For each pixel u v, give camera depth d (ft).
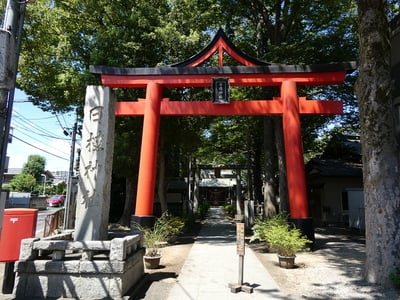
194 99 54.65
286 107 37.55
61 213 50.47
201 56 39.93
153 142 38.58
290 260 26.81
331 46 50.90
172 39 47.70
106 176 23.59
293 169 36.04
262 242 41.14
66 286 17.88
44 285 17.90
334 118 62.08
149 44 49.06
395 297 18.84
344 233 51.98
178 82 39.32
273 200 52.03
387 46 23.77
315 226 65.16
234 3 49.93
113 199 74.69
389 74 23.54
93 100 24.43
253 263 29.04
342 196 70.95
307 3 46.32
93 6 51.70
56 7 52.01
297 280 23.20
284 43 45.37
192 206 88.74
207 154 90.27
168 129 52.42
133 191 60.85
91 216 22.47
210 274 24.89
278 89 53.01
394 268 20.97
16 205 108.78
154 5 52.39
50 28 52.19
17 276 18.03
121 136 49.21
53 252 18.61
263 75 38.60
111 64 46.57
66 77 49.98
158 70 39.34
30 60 52.03
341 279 23.20
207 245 39.75
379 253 21.63
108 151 24.02
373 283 21.59
